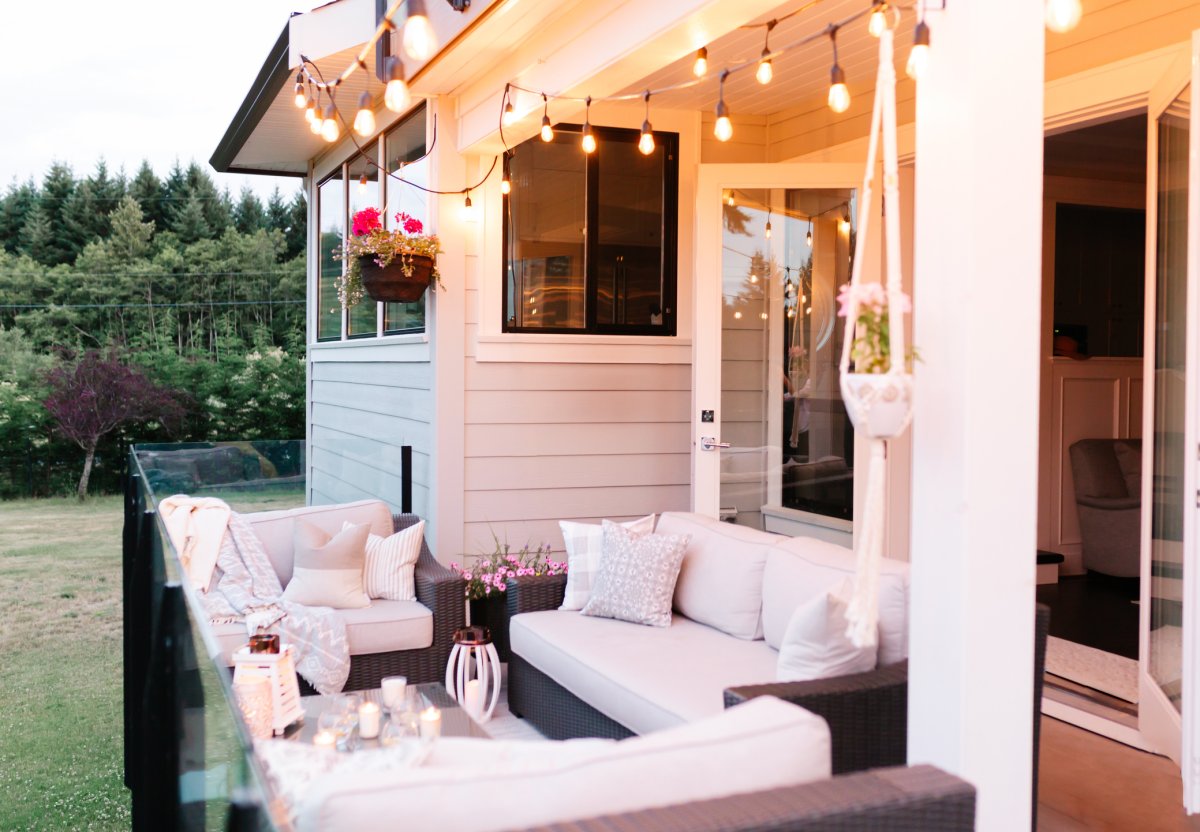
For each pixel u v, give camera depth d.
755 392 5.68
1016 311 2.26
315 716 3.29
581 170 5.89
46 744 5.50
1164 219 3.81
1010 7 2.25
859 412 2.20
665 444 6.08
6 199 17.42
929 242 2.33
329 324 8.82
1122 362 7.19
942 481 2.29
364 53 2.84
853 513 5.44
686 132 5.99
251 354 17.69
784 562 3.74
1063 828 3.20
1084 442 6.98
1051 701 4.36
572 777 1.57
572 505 5.92
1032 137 2.27
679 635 3.97
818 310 5.63
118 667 7.05
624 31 3.79
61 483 16.28
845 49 4.73
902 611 3.09
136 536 5.15
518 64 4.82
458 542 5.73
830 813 1.53
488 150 5.62
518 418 5.82
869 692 2.77
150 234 17.72
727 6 3.27
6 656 7.38
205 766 1.89
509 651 4.69
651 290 6.03
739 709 1.81
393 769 1.60
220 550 4.61
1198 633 3.18
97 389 16.02
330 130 3.69
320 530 4.63
